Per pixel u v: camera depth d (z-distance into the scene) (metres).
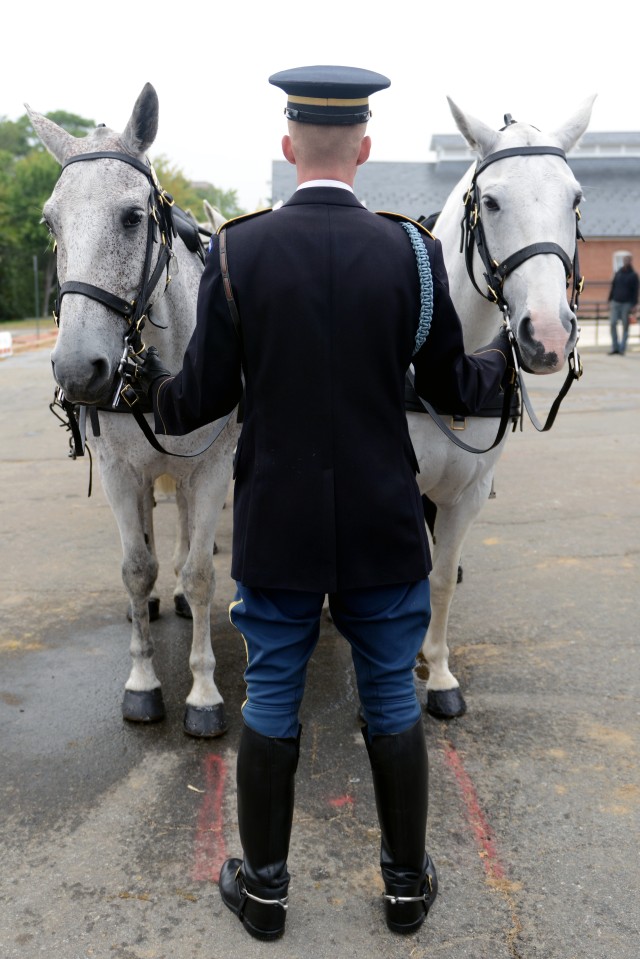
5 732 3.04
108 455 2.88
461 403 1.90
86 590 4.40
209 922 2.14
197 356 1.79
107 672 3.52
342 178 1.82
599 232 33.72
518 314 2.32
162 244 2.45
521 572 4.53
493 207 2.41
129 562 3.00
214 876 2.31
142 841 2.46
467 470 2.81
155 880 2.29
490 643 3.71
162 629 3.94
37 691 3.35
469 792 2.66
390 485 1.81
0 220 45.31
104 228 2.24
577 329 2.33
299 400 1.75
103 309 2.22
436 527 3.03
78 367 2.14
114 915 2.17
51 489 6.34
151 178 2.43
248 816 1.96
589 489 6.11
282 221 1.76
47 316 48.09
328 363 1.74
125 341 2.30
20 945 2.07
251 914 2.05
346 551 1.80
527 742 2.94
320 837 2.46
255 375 1.78
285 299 1.72
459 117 2.52
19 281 47.19
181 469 2.90
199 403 1.83
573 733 2.99
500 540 5.04
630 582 4.37
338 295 1.72
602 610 4.04
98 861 2.37
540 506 5.69
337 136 1.78
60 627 3.96
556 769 2.78
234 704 3.25
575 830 2.47
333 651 3.70
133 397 2.25
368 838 2.45
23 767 2.83
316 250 1.73
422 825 1.99
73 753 2.91
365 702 1.97
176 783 2.74
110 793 2.69
